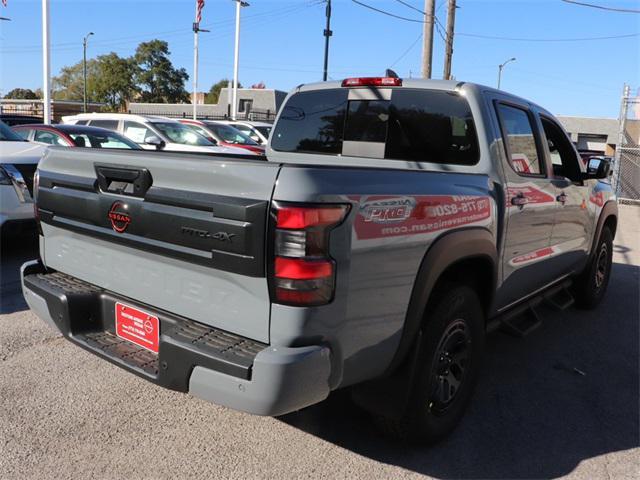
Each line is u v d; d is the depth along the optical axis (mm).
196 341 2516
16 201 6422
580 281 5949
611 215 6078
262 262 2369
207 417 3475
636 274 8164
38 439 3154
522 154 4039
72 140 9336
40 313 3301
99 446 3123
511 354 4859
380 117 4102
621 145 16656
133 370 2758
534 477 3076
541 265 4457
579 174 4945
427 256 2887
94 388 3762
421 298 2877
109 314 3137
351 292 2508
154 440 3209
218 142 15742
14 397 3594
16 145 7164
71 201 3191
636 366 4715
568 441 3463
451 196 3076
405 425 3107
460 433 3486
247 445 3205
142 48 82875
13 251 7363
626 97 16453
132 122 13797
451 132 3775
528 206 3986
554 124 4801
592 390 4207
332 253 2400
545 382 4309
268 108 49281
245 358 2371
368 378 2785
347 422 3500
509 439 3447
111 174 2936
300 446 3221
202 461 3033
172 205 2645
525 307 4441
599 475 3121
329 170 2426
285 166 2346
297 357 2338
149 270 2861
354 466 3064
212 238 2482
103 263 3133
